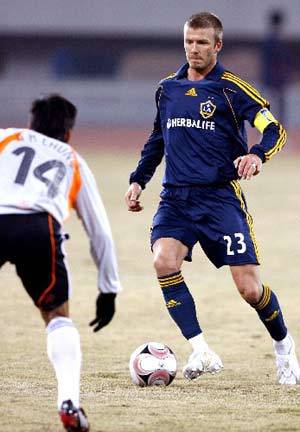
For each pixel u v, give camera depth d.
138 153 123.38
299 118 153.50
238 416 20.48
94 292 39.44
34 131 19.58
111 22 164.12
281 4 163.25
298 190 82.38
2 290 39.84
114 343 29.94
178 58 168.88
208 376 25.11
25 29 163.25
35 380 24.30
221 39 23.86
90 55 167.38
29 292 19.06
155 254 23.84
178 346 29.70
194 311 23.62
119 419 20.08
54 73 166.00
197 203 23.64
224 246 23.42
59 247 18.72
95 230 18.97
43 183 18.83
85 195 19.03
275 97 124.81
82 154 120.38
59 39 166.00
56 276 18.67
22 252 18.56
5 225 18.50
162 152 25.16
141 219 63.69
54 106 19.73
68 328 18.58
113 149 130.25
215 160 23.59
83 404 21.53
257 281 23.48
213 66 23.91
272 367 26.48
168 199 24.02
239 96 23.39
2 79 166.62
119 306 36.53
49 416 20.25
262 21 163.38
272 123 23.06
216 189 23.64
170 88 23.98
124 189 80.81
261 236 56.09
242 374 25.42
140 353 23.92
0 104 154.25
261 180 91.44
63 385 18.08
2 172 18.98
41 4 163.62
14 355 27.80
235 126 23.61
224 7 164.25
